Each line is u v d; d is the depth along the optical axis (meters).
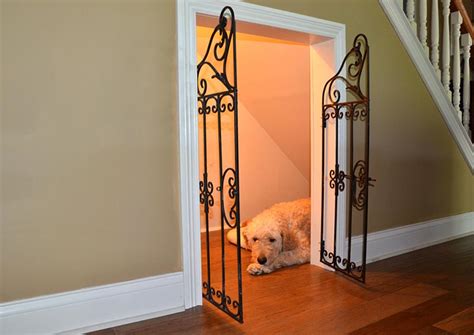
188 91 1.64
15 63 1.33
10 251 1.35
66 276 1.45
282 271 2.16
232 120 3.25
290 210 2.46
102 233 1.51
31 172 1.37
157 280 1.62
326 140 2.18
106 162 1.50
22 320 1.38
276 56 2.76
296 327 1.50
